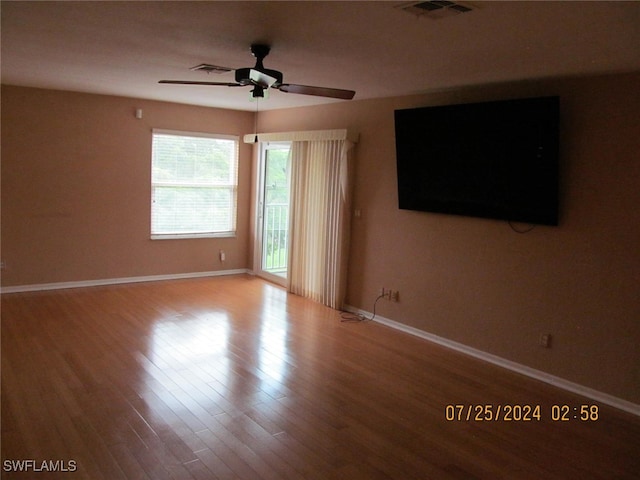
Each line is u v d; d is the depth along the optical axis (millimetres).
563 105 3734
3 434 2775
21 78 4883
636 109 3367
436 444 2934
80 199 5926
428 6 2289
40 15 2707
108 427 2908
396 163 4945
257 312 5434
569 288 3773
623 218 3461
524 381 3941
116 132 6035
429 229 4746
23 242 5648
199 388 3494
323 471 2598
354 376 3865
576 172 3684
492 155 4020
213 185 6914
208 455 2682
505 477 2643
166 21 2744
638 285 3412
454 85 4203
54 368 3688
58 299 5488
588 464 2807
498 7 2248
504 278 4184
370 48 3088
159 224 6539
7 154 5434
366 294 5453
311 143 5906
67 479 2406
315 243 5922
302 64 3629
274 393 3484
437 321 4742
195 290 6230
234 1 2352
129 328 4664
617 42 2715
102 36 3115
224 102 6172
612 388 3570
